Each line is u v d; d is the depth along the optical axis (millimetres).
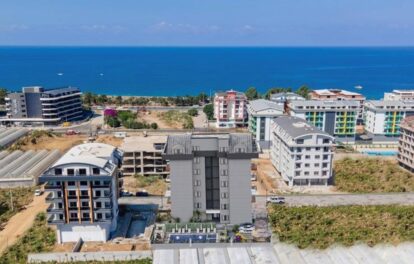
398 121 186125
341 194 121062
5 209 110562
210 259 86062
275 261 85625
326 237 95188
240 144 94250
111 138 177500
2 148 159000
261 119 166875
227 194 96750
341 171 141000
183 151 94062
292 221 102812
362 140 186875
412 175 137250
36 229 99062
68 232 94125
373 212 106750
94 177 90562
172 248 90375
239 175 94875
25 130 187875
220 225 97125
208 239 92062
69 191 91625
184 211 97500
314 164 127625
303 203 114562
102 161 95312
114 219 98875
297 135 126625
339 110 178125
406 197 118562
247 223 97625
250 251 89438
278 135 141250
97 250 90812
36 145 167000
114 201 98875
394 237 95000
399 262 86812
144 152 136125
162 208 110875
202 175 96000
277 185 131000
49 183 91438
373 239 94188
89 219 93188
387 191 124750
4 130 185125
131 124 199125
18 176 127875
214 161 95438
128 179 134750
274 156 148375
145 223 105500
